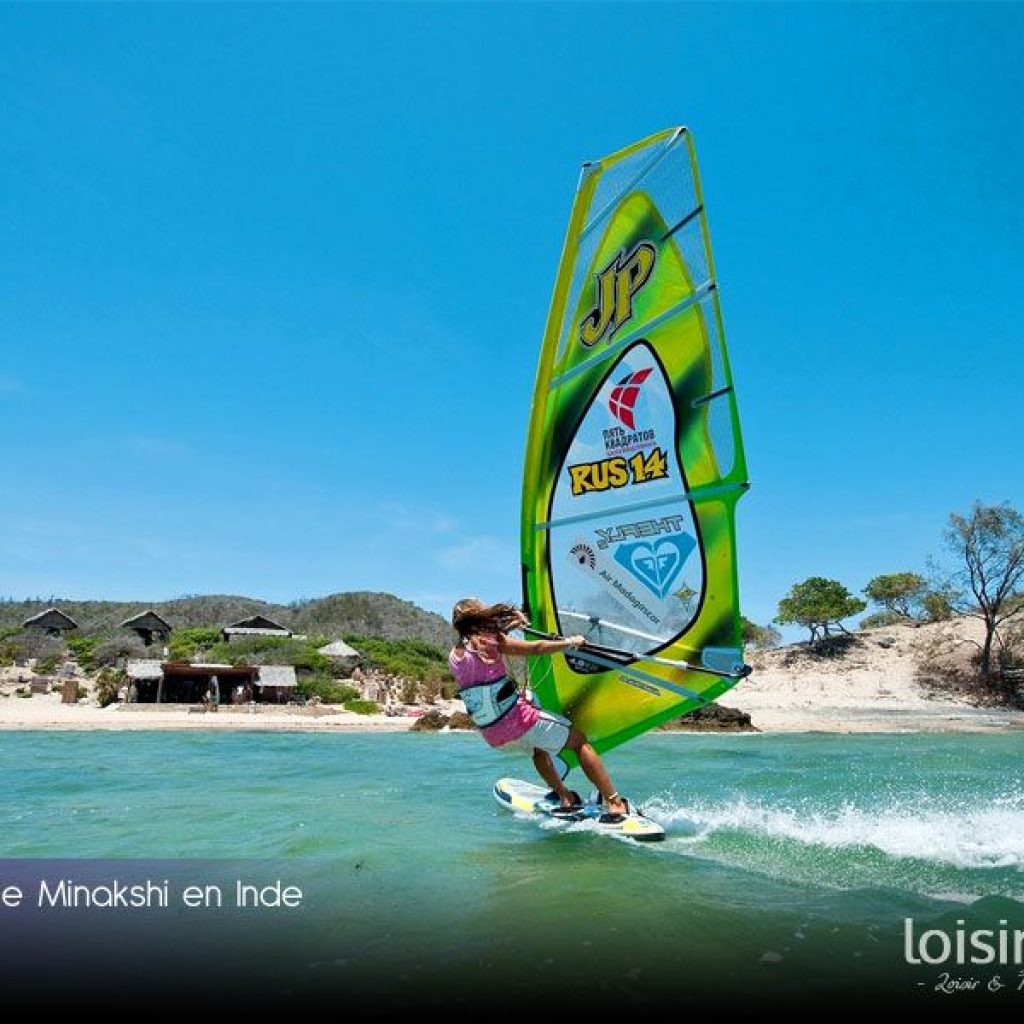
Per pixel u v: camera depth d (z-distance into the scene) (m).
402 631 64.81
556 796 5.24
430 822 5.04
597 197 5.18
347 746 13.56
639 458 4.97
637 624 4.98
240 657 40.59
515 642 4.91
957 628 42.03
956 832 4.70
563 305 5.34
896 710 31.81
